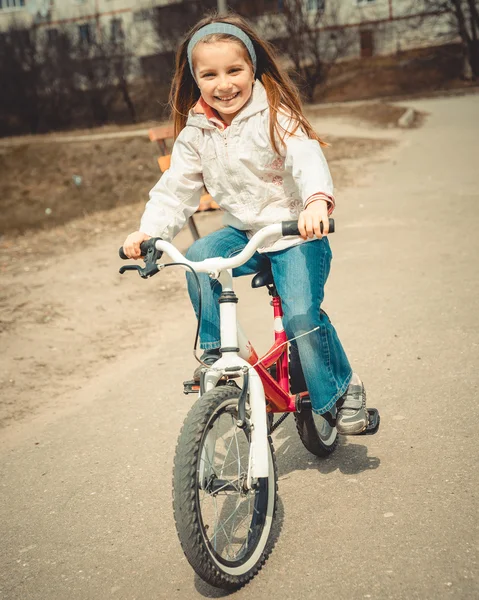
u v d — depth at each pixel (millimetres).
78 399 4613
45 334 5797
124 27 52000
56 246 8789
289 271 2824
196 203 3033
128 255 2746
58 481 3580
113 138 24859
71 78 44281
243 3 43406
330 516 2920
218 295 2787
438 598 2330
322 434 3416
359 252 7277
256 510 2695
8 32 44875
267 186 2857
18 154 21719
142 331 5773
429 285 5961
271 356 2930
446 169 12258
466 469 3145
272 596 2477
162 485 3418
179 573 2713
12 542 3072
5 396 4742
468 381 4070
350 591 2430
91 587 2693
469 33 42781
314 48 41312
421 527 2746
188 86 3035
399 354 4602
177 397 4445
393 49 47125
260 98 2775
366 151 16141
